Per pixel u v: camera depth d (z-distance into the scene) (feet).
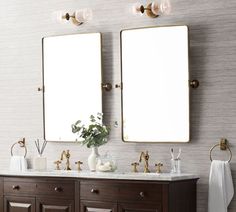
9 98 19.27
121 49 17.15
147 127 16.78
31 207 16.88
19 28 19.11
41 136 18.70
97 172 16.53
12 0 19.22
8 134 19.30
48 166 18.54
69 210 16.28
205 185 16.05
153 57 16.69
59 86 18.29
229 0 15.88
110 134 17.48
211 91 16.06
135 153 17.06
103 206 15.67
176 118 16.37
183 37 16.25
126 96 17.08
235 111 15.75
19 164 18.79
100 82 17.60
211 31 16.08
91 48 17.74
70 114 18.12
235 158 15.72
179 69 16.33
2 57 19.42
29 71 18.92
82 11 17.46
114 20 17.49
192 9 16.33
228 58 15.87
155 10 16.52
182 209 15.31
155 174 15.94
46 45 18.48
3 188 17.34
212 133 16.02
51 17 18.56
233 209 15.71
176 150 16.46
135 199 15.16
